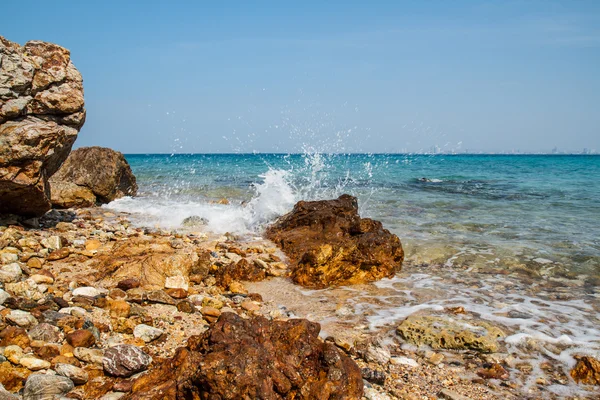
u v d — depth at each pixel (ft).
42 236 25.27
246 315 17.52
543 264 25.02
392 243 24.44
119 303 15.69
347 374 10.85
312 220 28.96
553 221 36.60
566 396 12.77
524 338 15.99
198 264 21.83
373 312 18.43
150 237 28.58
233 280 21.34
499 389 13.04
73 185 41.16
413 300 19.93
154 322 15.55
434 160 188.14
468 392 12.82
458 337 15.57
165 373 11.30
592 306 19.45
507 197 51.19
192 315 16.52
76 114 26.17
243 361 10.08
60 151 25.31
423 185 64.34
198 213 37.35
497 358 14.78
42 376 10.80
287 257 26.07
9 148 22.36
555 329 17.03
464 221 36.22
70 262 21.24
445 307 19.03
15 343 12.28
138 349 12.42
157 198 48.39
